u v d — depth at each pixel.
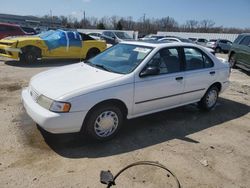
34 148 3.91
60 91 3.84
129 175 3.40
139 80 4.38
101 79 4.17
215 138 4.65
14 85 7.35
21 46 10.81
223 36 43.94
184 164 3.74
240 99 7.27
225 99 7.16
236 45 12.91
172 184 3.28
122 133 4.58
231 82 9.71
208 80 5.59
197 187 3.28
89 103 3.85
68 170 3.44
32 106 3.96
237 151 4.25
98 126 4.09
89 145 4.09
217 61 5.84
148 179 3.35
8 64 10.98
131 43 5.20
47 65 11.33
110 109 4.14
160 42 5.15
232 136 4.79
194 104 6.35
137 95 4.38
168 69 4.86
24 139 4.15
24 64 11.14
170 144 4.30
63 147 3.99
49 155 3.76
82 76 4.34
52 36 11.87
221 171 3.65
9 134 4.29
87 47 12.56
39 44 11.17
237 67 13.32
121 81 4.18
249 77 11.21
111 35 24.12
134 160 3.76
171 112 5.77
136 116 4.57
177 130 4.86
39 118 3.74
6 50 10.84
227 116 5.80
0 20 56.44
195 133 4.79
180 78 4.98
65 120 3.72
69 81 4.15
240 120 5.62
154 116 5.45
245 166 3.83
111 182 2.91
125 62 4.70
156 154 3.96
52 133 3.96
